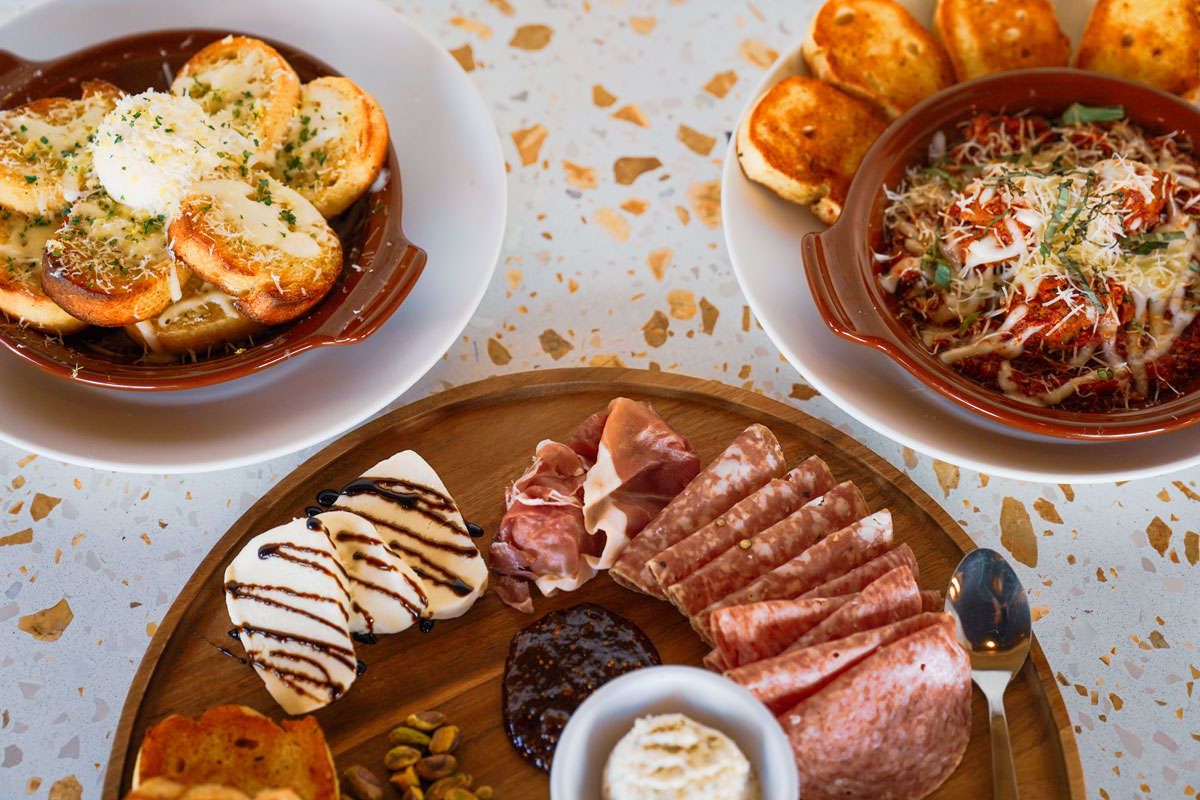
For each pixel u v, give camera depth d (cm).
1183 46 63
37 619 56
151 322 57
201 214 55
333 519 54
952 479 60
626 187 68
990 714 52
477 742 52
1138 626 57
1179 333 57
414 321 60
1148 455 57
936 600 54
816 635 51
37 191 58
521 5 73
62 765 53
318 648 52
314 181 60
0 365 58
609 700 48
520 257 65
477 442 59
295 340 55
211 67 62
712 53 72
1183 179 58
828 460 58
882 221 60
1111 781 54
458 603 54
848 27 65
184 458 57
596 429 58
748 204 63
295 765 50
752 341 64
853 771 50
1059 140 61
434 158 64
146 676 53
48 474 59
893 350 55
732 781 47
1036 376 57
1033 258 57
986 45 64
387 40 67
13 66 63
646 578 54
